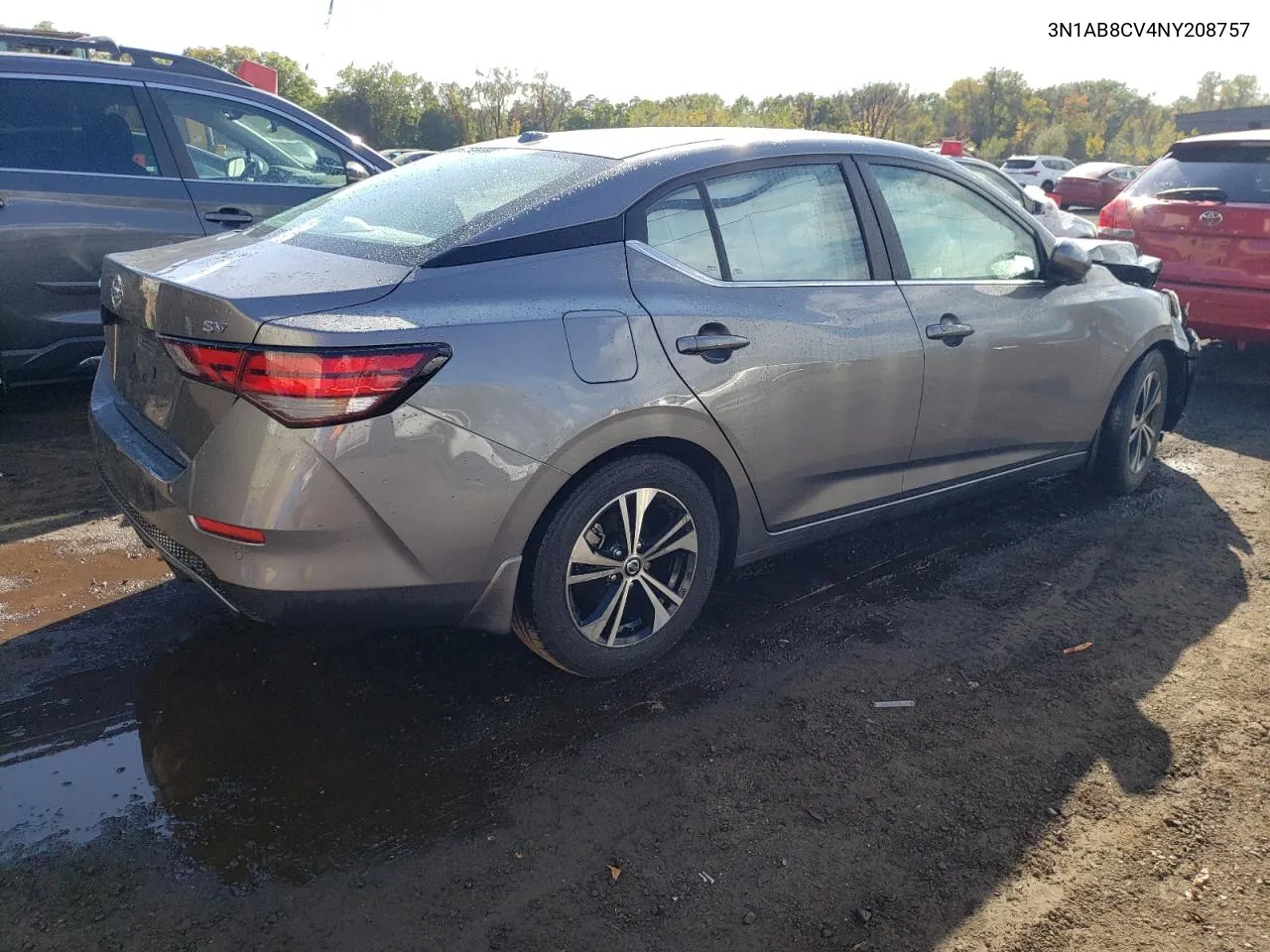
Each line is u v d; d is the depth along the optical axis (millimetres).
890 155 3496
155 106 5129
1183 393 4828
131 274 2682
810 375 3049
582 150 3100
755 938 2033
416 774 2514
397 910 2076
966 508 4430
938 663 3109
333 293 2371
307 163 5641
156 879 2131
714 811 2408
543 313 2537
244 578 2355
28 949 1935
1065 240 3928
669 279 2820
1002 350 3662
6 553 3643
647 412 2678
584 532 2709
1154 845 2330
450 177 3145
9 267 4699
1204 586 3684
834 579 3688
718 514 3125
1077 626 3365
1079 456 4332
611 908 2102
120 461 2674
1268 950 2033
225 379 2285
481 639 3174
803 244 3174
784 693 2924
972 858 2275
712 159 3027
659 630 2971
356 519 2330
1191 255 6418
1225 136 6598
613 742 2670
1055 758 2646
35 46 5117
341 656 3035
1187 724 2811
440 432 2363
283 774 2490
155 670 2926
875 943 2029
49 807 2330
